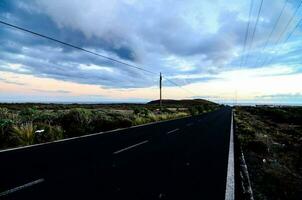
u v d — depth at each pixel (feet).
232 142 42.06
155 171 22.30
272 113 192.65
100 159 26.63
